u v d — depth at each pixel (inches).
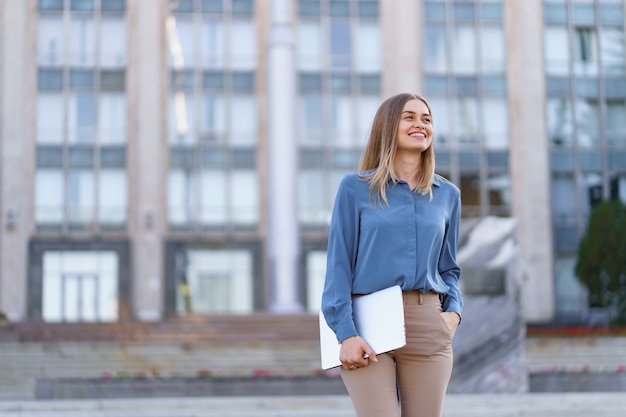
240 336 1211.2
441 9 1581.0
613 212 1364.4
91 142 1531.7
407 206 142.6
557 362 970.7
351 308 139.3
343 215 143.8
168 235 1536.7
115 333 1213.1
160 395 606.5
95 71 1537.9
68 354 981.2
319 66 1576.0
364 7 1588.3
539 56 1568.7
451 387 581.3
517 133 1562.5
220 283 1542.8
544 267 1534.2
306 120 1568.7
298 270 1390.3
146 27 1549.0
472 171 1553.9
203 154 1551.4
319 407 491.2
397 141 144.7
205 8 1567.4
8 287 1472.7
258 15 1572.3
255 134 1560.0
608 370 625.9
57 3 1540.4
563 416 433.7
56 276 1512.1
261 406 490.9
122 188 1531.7
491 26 1581.0
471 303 587.2
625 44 1583.4
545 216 1545.3
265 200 1551.4
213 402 487.8
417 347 139.2
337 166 1562.5
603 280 1355.8
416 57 1569.9
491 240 588.4
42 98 1530.5
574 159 1562.5
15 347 978.7
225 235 1541.6
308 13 1583.4
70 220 1519.4
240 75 1565.0
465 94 1566.2
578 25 1579.7
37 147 1523.1
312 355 1000.9
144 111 1535.4
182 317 1299.2
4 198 1487.5
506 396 514.9
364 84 1578.5
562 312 1533.0
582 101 1573.6
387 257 140.6
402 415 141.3
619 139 1571.1
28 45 1531.7
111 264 1520.7
